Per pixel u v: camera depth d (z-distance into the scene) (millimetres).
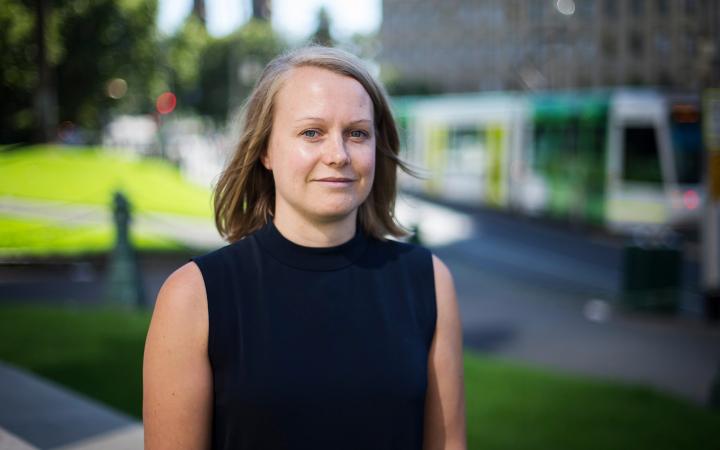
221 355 1580
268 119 1735
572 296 11836
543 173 21500
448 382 1748
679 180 17578
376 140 1903
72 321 7578
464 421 1772
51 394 4980
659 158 17859
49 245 12133
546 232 19562
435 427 1753
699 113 17578
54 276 11320
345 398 1579
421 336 1711
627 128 18453
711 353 8539
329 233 1688
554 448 4695
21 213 13984
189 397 1562
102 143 41406
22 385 5180
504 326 9734
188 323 1576
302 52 1750
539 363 7926
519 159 22562
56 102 29109
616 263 15141
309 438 1561
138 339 6855
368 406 1592
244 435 1560
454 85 82750
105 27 28688
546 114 21484
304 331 1605
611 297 11781
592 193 19344
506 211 23047
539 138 21828
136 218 14977
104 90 30234
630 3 68625
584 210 19641
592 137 19422
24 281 10867
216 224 1901
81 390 5395
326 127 1658
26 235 12453
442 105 26375
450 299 1783
